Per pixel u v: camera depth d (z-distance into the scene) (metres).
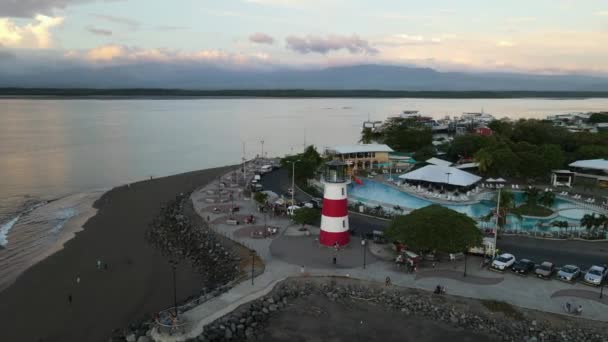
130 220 101.38
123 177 159.88
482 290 58.62
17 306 60.62
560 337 48.97
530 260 68.94
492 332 50.69
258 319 53.16
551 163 134.88
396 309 55.69
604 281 60.47
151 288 65.94
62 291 65.12
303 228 84.81
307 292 59.59
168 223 96.56
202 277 69.81
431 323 52.62
